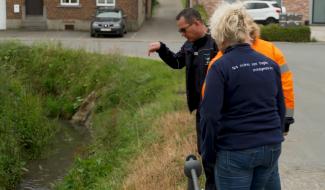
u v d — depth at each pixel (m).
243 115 4.18
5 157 11.22
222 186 4.29
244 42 4.31
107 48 23.30
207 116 4.16
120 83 16.39
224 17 4.30
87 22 34.84
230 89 4.19
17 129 13.05
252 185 4.37
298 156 8.50
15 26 34.72
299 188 7.04
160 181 7.12
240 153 4.16
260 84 4.21
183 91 14.16
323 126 10.56
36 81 18.66
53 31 34.12
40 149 12.77
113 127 13.08
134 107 14.19
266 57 4.37
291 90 5.08
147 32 34.22
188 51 5.70
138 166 8.34
